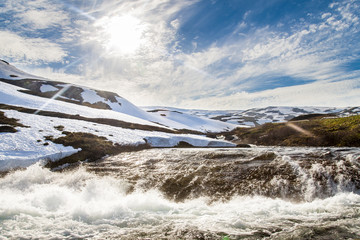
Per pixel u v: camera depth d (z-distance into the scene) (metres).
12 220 7.47
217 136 75.88
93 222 7.62
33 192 12.21
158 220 7.82
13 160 16.14
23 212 8.23
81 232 6.75
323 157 14.48
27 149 18.88
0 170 14.99
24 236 6.35
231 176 13.62
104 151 22.94
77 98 85.75
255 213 8.24
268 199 10.63
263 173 13.27
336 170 11.90
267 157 16.34
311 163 13.40
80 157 20.23
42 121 28.38
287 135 47.59
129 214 8.48
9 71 94.62
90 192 11.95
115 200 11.01
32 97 46.75
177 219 7.89
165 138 34.75
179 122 116.06
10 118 26.19
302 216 7.61
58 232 6.71
